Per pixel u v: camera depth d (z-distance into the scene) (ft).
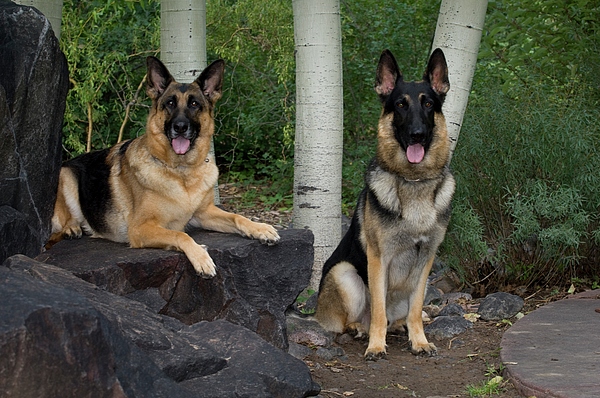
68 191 15.60
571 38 22.06
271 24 27.30
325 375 12.72
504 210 18.66
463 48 17.74
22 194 12.06
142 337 8.67
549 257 17.92
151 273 12.47
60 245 14.26
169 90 14.39
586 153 17.44
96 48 28.04
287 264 13.98
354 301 14.99
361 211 14.88
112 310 9.16
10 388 6.20
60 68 12.60
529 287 18.67
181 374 8.65
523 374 10.85
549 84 21.67
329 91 18.25
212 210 15.60
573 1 21.30
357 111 32.91
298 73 18.48
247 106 36.11
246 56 31.09
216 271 12.78
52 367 6.40
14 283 7.00
